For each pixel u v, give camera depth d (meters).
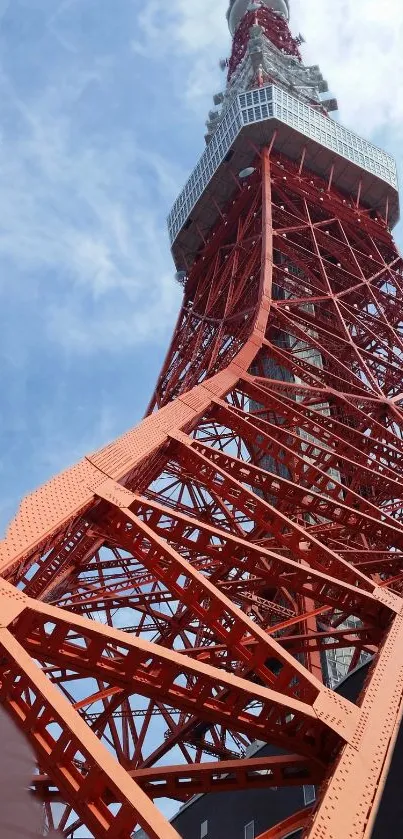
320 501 24.20
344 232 57.91
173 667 11.79
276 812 23.30
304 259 53.97
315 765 12.88
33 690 9.98
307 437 40.28
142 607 26.12
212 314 52.59
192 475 23.86
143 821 8.36
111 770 8.85
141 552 15.51
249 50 73.31
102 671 12.44
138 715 31.78
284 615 28.89
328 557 18.64
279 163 59.06
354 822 10.73
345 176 62.75
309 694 13.06
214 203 60.69
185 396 26.31
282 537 19.48
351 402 37.66
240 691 11.95
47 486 15.57
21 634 11.10
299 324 47.41
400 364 48.12
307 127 60.00
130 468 18.31
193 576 14.06
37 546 13.62
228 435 36.12
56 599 26.30
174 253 63.94
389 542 24.17
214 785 13.34
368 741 12.48
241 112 58.78
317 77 77.69
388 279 57.34
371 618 17.70
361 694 13.91
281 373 48.31
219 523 28.88
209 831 25.69
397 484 28.30
